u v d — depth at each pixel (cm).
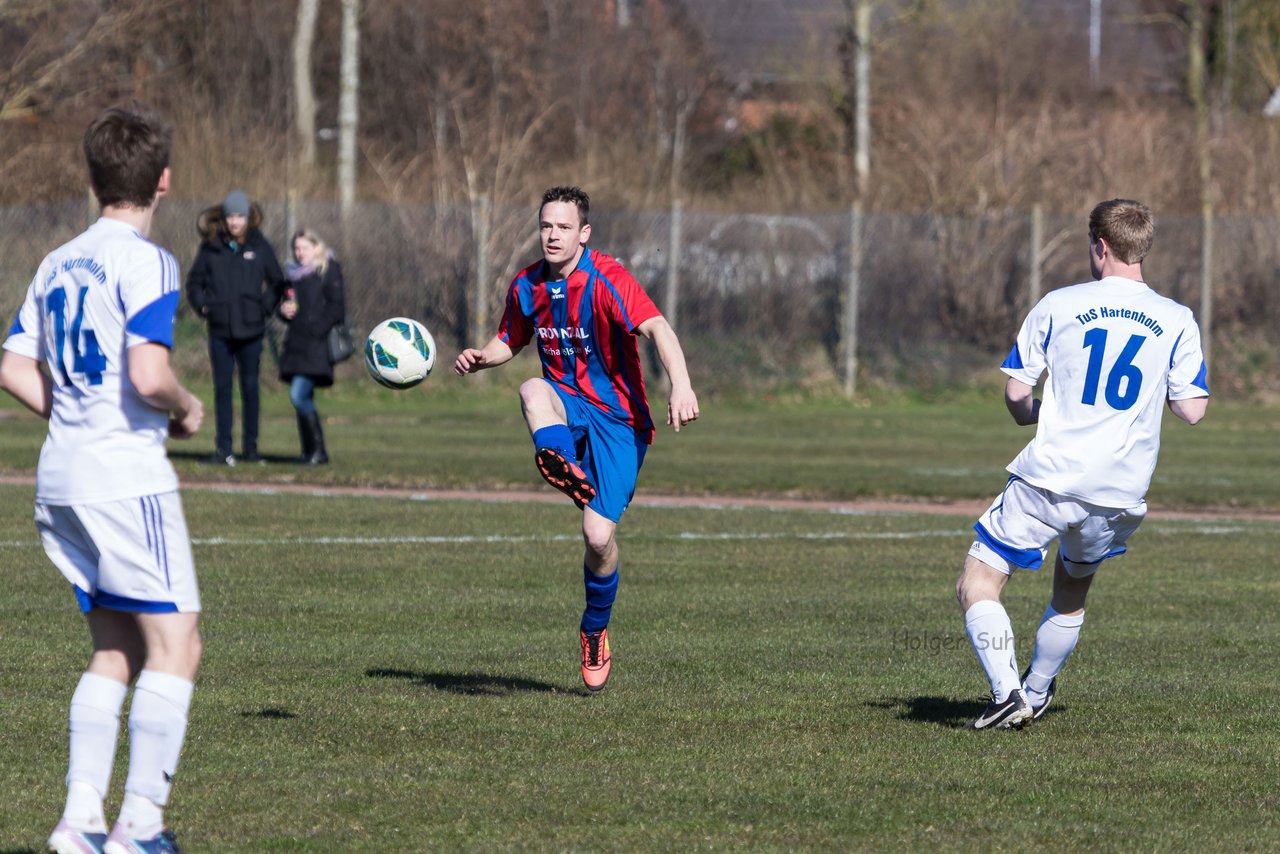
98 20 10231
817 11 15300
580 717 2227
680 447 6550
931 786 1898
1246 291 9194
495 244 8419
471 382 8538
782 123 13025
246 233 5359
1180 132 10219
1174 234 9169
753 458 6128
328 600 3130
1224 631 2986
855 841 1670
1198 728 2225
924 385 8831
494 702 2309
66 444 1542
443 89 12962
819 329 8812
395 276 8450
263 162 9775
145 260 1526
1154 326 2172
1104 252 2247
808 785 1894
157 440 1558
